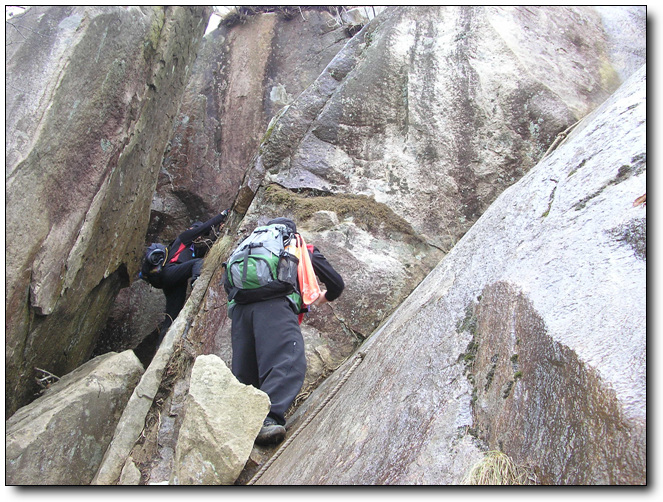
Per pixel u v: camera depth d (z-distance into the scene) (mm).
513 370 2125
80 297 5016
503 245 2861
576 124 4629
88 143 4812
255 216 4875
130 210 5711
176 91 6301
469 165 4852
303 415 3605
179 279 5750
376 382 2830
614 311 1950
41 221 4398
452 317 2707
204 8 6418
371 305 4418
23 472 3824
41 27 4664
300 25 8211
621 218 2283
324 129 5094
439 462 2025
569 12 5723
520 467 1823
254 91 7859
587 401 1756
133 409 4203
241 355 3529
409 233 4688
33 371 4668
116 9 4949
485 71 5098
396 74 5199
